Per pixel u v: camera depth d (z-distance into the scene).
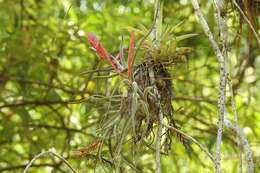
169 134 3.29
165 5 4.64
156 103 3.20
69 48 5.14
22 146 5.61
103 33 4.90
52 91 5.21
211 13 3.98
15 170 5.45
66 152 5.36
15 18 5.02
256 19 3.57
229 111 5.08
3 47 5.02
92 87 4.85
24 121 5.16
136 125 3.21
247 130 5.21
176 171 5.21
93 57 5.14
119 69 3.26
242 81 5.02
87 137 5.27
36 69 5.14
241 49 4.64
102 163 3.30
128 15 4.98
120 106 3.23
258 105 5.44
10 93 5.51
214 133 4.99
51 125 5.42
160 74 3.26
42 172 5.96
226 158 4.95
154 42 3.27
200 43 4.59
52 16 5.15
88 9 4.71
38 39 5.05
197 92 5.23
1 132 5.24
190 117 5.05
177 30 4.60
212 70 5.30
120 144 3.20
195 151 5.07
